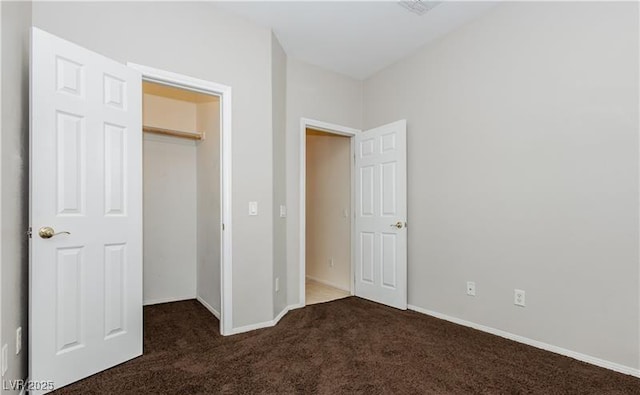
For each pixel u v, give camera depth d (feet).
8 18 5.05
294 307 10.90
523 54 7.97
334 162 14.07
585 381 6.06
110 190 6.60
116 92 6.72
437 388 5.86
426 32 9.70
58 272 5.80
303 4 8.38
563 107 7.25
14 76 5.33
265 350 7.47
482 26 8.86
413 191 10.75
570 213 7.11
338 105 12.30
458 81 9.46
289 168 10.96
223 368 6.61
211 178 11.00
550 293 7.41
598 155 6.71
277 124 9.93
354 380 6.14
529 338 7.76
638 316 6.20
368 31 9.64
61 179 5.84
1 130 4.79
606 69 6.62
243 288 8.76
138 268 7.09
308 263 15.60
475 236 8.95
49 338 5.66
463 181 9.28
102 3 7.01
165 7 7.77
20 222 5.55
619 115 6.45
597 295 6.71
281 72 10.44
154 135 11.80
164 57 7.70
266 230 9.17
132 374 6.34
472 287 9.00
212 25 8.41
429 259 10.18
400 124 10.84
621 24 6.44
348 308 10.84
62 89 5.86
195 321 9.62
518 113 8.05
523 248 7.91
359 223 12.35
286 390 5.81
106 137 6.54
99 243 6.40
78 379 6.04
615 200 6.48
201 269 11.94
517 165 8.05
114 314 6.65
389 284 11.13
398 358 7.04
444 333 8.50
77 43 6.70
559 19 7.33
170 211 12.09
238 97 8.77
